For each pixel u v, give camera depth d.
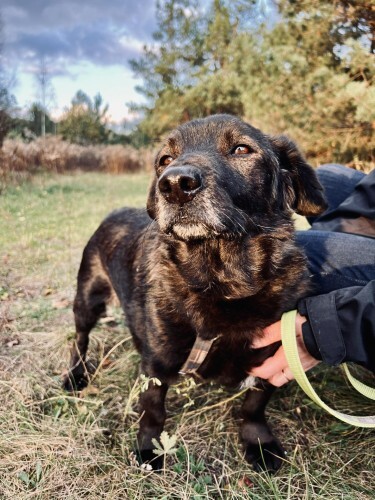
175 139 0.40
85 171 3.66
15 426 0.39
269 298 0.35
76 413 0.42
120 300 0.49
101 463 0.35
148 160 4.08
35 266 0.86
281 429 0.41
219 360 0.36
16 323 0.60
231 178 0.35
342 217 0.48
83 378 0.49
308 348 0.34
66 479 0.33
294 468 0.36
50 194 1.94
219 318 0.35
